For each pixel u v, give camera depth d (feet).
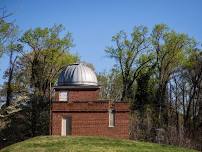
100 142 151.33
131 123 219.82
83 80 200.64
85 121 182.50
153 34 258.16
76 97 197.16
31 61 261.44
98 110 182.91
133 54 260.01
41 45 258.16
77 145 145.79
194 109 258.16
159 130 211.00
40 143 149.89
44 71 257.55
